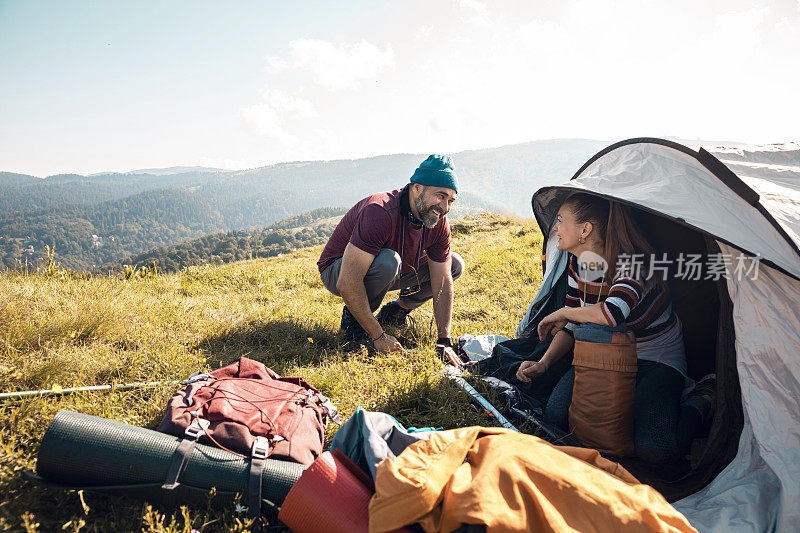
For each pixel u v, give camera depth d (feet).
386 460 6.44
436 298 14.15
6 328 11.62
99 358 11.19
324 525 6.12
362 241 12.96
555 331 11.09
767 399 7.68
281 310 17.04
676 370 10.07
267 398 8.49
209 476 6.72
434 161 12.54
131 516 6.57
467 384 11.35
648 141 10.58
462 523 5.42
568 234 10.65
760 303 7.85
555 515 5.52
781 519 7.02
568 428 10.13
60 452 6.45
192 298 18.94
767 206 8.24
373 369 12.25
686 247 11.73
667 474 9.09
